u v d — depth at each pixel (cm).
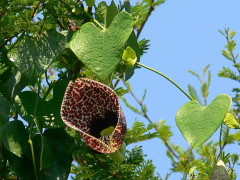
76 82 79
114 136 77
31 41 82
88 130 79
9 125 83
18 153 83
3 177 88
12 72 88
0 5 84
